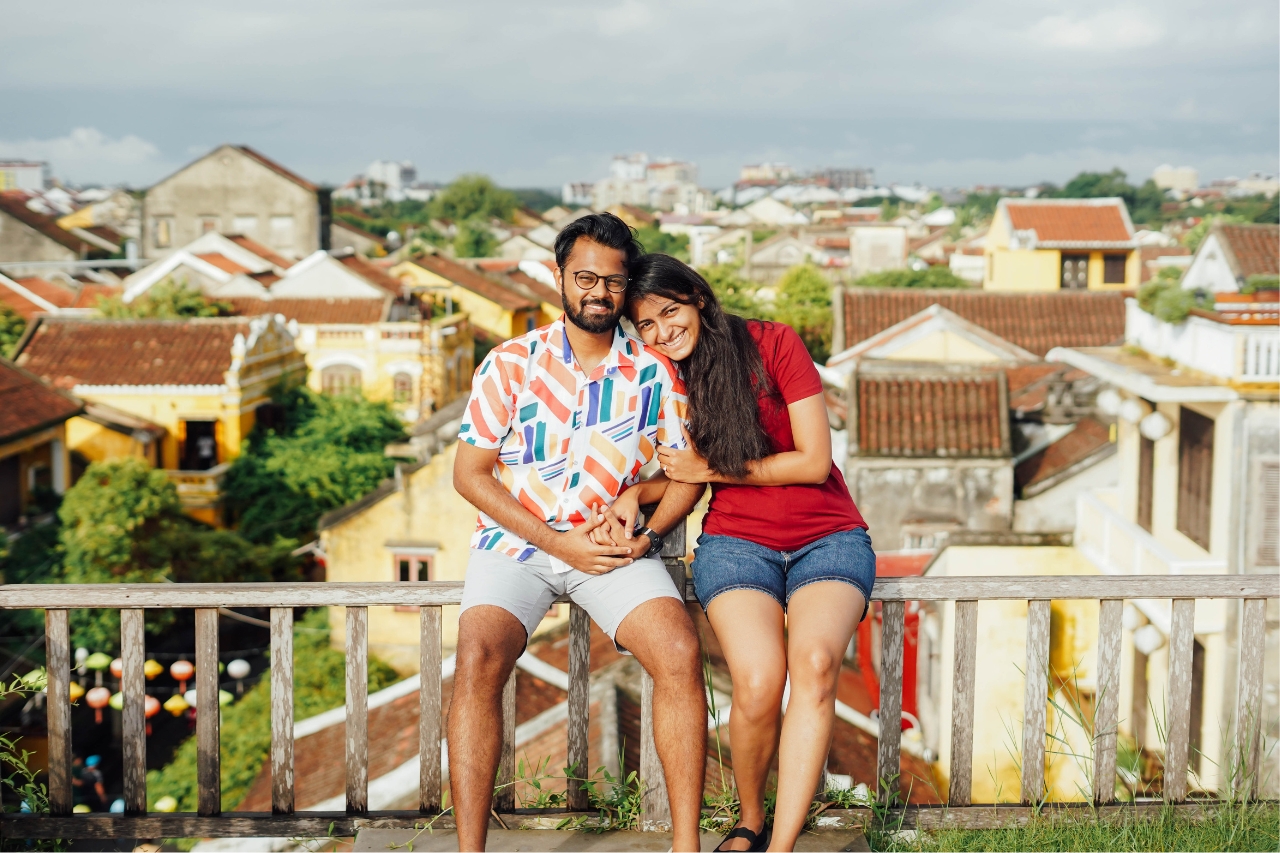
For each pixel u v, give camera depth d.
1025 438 18.80
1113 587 3.24
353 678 3.21
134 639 3.21
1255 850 3.20
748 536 3.00
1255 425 11.14
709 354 2.94
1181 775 3.35
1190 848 3.20
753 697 2.71
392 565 19.73
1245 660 3.33
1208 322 11.73
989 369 18.45
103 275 57.31
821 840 3.16
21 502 21.19
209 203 67.88
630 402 2.96
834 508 3.02
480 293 43.28
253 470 26.44
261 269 46.69
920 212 163.62
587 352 2.96
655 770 3.19
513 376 2.94
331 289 39.16
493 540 3.00
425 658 3.20
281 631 3.20
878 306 30.09
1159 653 11.68
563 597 3.04
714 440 2.92
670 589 2.93
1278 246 16.97
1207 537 11.88
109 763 18.98
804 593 2.85
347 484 26.30
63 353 28.05
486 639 2.79
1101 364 13.19
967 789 3.33
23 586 3.13
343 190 173.50
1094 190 115.69
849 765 7.58
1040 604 3.27
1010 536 14.46
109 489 20.94
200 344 28.22
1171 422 12.88
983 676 12.95
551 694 9.55
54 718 3.22
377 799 7.71
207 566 22.16
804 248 77.88
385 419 28.78
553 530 2.90
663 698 2.77
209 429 27.28
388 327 34.62
